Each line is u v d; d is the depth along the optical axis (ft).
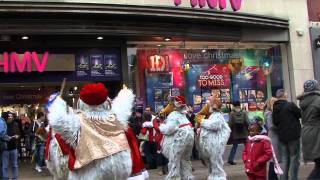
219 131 35.65
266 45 65.87
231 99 63.00
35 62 53.47
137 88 58.34
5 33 49.21
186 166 36.42
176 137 35.29
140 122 51.16
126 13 51.08
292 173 33.68
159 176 45.85
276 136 35.76
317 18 68.33
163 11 52.75
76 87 57.62
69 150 16.42
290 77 66.23
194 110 60.70
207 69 62.08
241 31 62.08
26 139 61.36
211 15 55.83
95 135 16.40
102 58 56.24
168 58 60.23
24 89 65.41
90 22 51.37
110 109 17.37
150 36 55.11
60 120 15.99
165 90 59.62
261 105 64.54
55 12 48.96
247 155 29.09
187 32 56.65
